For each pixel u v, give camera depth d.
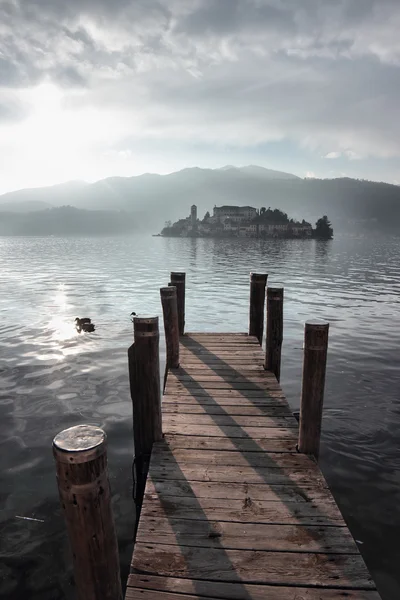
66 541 4.68
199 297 23.84
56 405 8.45
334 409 8.36
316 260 59.31
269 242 156.88
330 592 2.83
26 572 4.26
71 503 2.04
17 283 29.59
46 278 33.12
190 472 4.28
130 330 15.30
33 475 5.94
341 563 3.08
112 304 21.06
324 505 3.75
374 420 7.85
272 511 3.66
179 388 6.55
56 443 2.04
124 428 7.48
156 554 3.16
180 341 9.41
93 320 17.11
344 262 55.56
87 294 24.39
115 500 5.48
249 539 3.32
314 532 3.40
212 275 36.53
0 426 7.48
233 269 43.22
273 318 7.19
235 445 4.84
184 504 3.76
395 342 13.69
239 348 8.80
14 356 11.85
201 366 7.61
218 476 4.21
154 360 4.70
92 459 2.00
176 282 9.80
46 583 4.12
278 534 3.38
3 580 4.16
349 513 5.19
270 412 5.71
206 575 2.97
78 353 12.19
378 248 107.44
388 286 29.17
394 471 6.14
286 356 12.29
